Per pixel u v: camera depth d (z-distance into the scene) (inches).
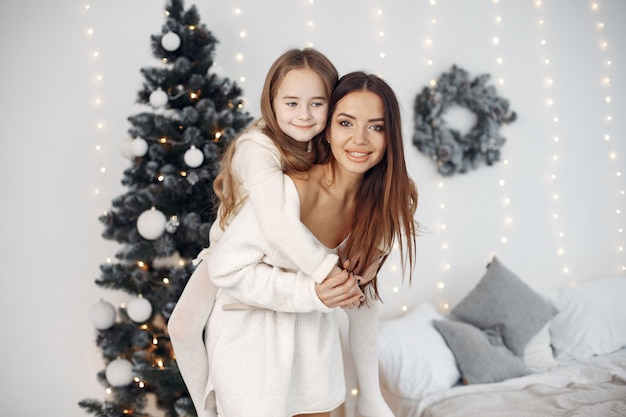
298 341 63.5
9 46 132.2
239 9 138.6
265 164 59.9
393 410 116.4
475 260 154.3
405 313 148.8
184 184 109.4
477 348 121.5
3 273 132.2
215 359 63.3
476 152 152.0
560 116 161.6
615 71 165.3
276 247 58.4
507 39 157.8
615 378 113.2
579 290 146.3
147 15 136.5
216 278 60.5
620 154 165.5
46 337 133.6
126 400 113.5
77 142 134.4
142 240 111.7
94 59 134.6
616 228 164.9
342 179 62.1
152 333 114.4
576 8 163.5
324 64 62.9
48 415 133.7
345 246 65.8
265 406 60.5
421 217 150.3
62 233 134.1
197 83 111.9
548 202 160.2
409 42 150.2
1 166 132.0
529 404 101.0
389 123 58.4
